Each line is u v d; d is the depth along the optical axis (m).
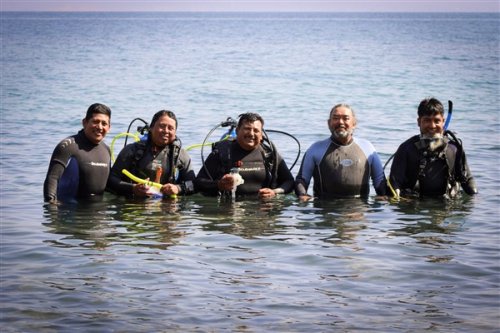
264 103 17.64
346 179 7.99
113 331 4.23
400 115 15.20
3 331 4.23
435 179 7.94
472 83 22.86
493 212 7.27
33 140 11.70
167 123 7.81
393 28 113.12
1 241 6.08
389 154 10.69
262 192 7.82
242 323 4.36
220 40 65.69
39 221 6.80
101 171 7.79
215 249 5.90
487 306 4.63
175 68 29.86
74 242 6.07
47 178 7.66
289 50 46.34
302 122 14.18
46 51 41.94
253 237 6.30
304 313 4.51
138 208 7.40
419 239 6.24
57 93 19.38
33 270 5.30
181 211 7.31
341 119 8.00
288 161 10.09
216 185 7.82
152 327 4.29
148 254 5.73
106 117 7.79
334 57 38.12
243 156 7.98
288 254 5.77
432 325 4.33
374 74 26.70
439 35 76.88
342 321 4.39
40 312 4.50
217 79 24.59
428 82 23.30
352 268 5.41
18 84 21.73
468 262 5.55
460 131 12.79
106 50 44.31
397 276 5.21
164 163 7.94
